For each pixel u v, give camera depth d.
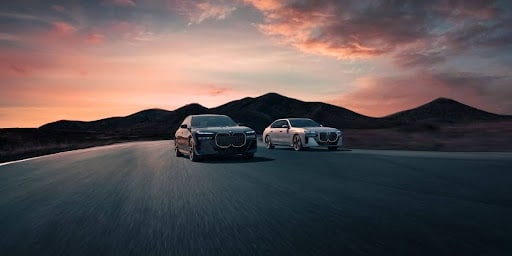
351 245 4.53
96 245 4.82
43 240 5.11
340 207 6.61
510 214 5.95
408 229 5.16
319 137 20.02
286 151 20.42
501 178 9.56
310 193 7.97
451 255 4.14
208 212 6.46
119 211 6.75
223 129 16.19
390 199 7.22
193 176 11.10
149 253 4.45
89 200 7.88
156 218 6.14
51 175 12.39
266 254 4.29
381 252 4.27
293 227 5.38
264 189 8.58
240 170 12.32
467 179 9.45
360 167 12.24
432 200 7.07
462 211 6.18
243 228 5.40
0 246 4.90
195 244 4.73
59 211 6.91
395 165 12.57
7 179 11.69
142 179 10.77
